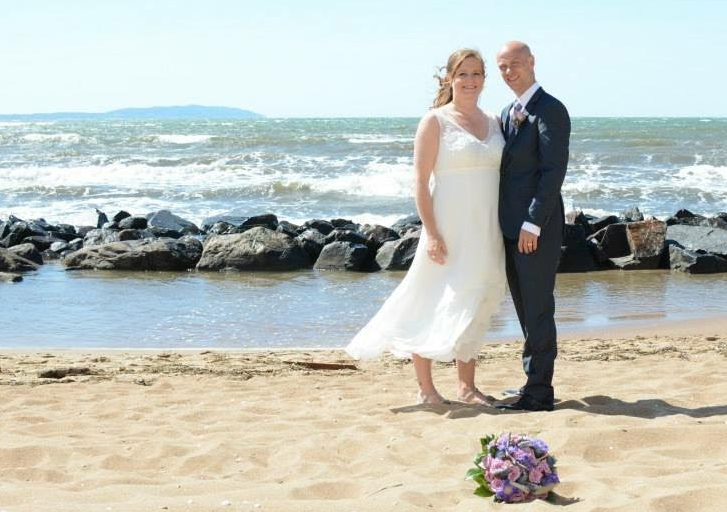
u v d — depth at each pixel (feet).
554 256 19.25
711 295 42.68
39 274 50.57
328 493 13.85
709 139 157.99
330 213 79.10
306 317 37.65
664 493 12.61
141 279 48.65
